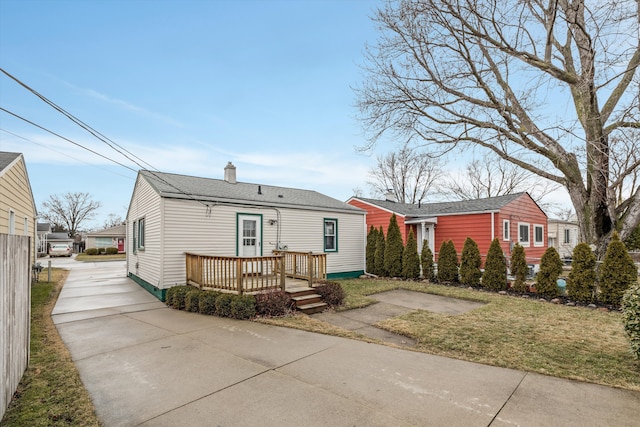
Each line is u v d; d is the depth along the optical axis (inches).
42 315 268.8
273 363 163.9
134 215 501.4
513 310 288.7
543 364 162.2
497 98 401.7
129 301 328.8
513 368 157.2
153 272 366.6
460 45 388.2
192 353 179.0
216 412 116.9
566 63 378.9
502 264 392.2
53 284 444.5
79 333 217.8
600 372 152.1
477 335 213.0
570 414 114.6
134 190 499.2
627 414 114.5
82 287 420.8
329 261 503.2
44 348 186.7
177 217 346.9
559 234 1023.0
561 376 147.6
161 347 189.2
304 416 113.6
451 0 355.9
